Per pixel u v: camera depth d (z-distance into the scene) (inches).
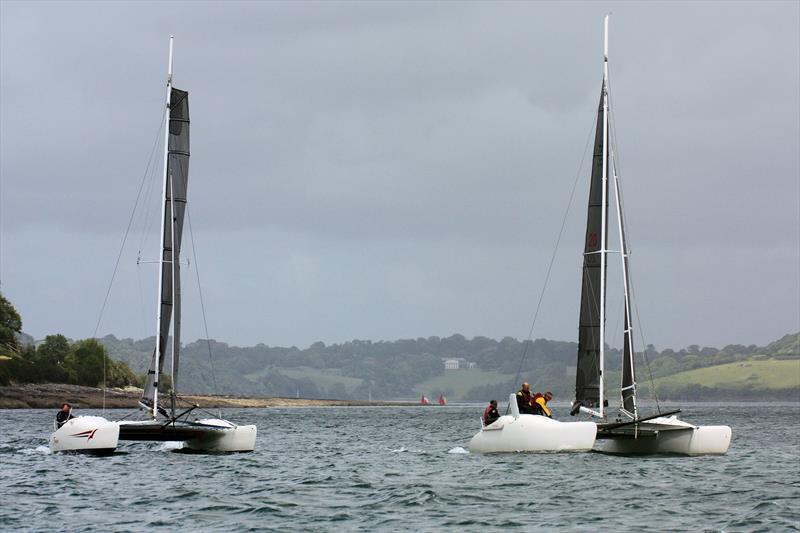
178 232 3671.3
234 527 1964.8
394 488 2546.8
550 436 3297.2
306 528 1962.4
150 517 2069.4
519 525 2004.2
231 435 3550.7
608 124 3516.2
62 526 1955.0
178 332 3624.5
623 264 3545.8
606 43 3567.9
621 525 2005.4
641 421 3314.5
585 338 3462.1
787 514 2139.5
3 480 2659.9
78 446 3403.1
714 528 1974.7
